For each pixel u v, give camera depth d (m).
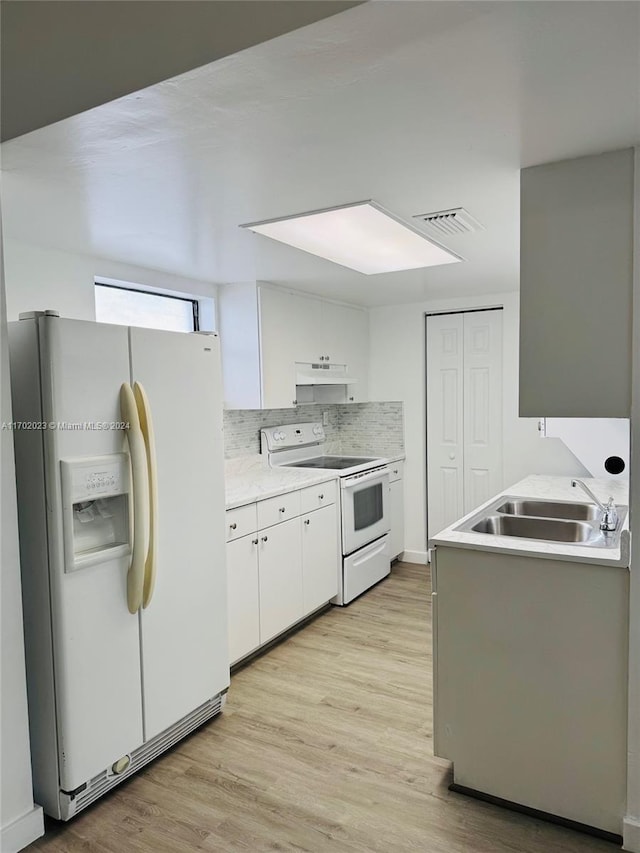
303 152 1.67
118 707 2.14
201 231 2.47
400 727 2.54
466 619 2.10
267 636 3.23
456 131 1.55
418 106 1.41
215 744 2.43
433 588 2.16
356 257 2.96
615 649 1.87
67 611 1.96
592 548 1.98
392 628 3.61
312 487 3.64
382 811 2.03
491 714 2.07
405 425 4.79
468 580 2.09
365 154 1.70
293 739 2.46
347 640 3.44
